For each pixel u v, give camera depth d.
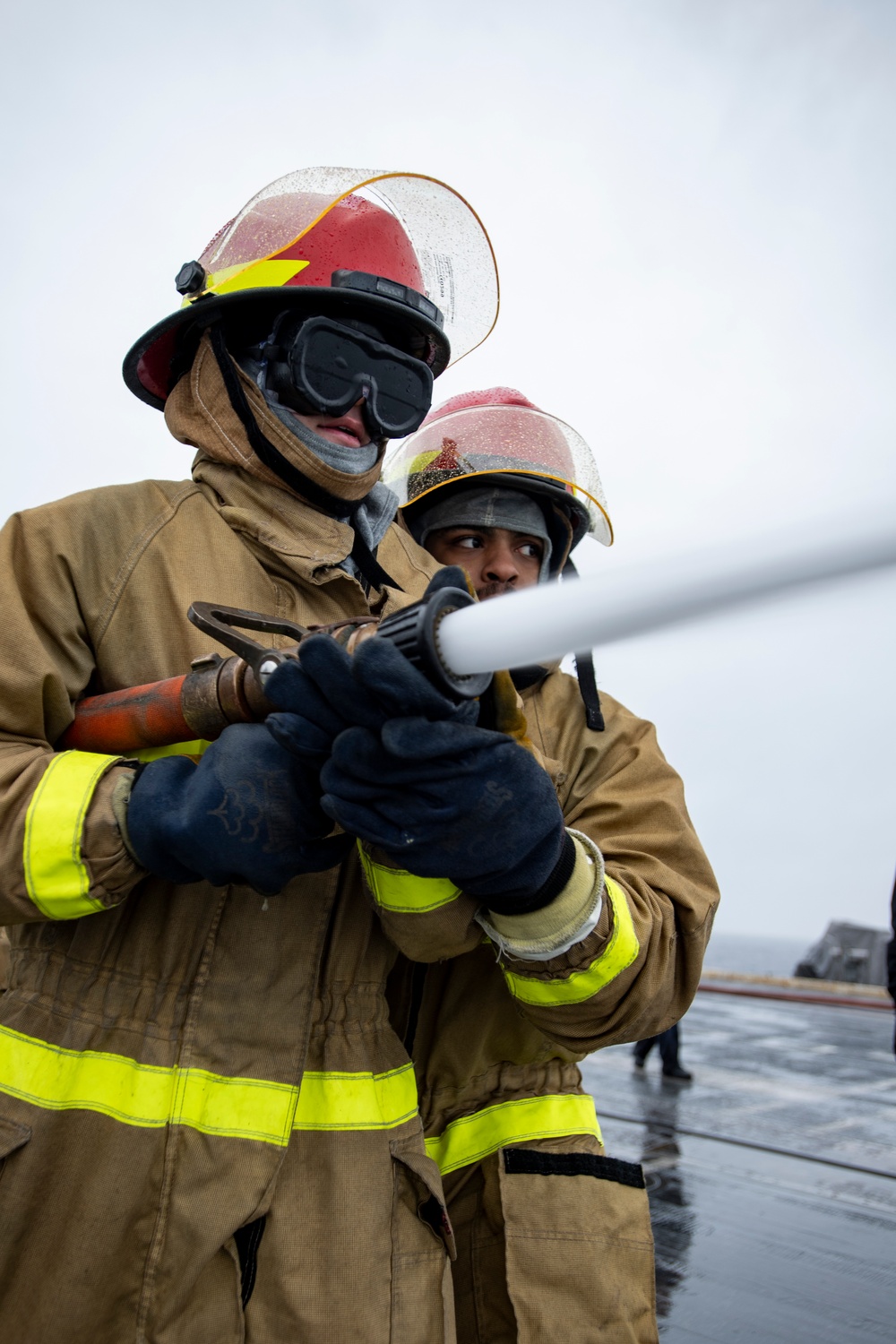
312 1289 1.06
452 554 1.89
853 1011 10.92
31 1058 1.11
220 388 1.34
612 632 0.58
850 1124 5.00
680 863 1.40
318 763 0.93
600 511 1.97
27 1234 1.05
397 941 1.16
